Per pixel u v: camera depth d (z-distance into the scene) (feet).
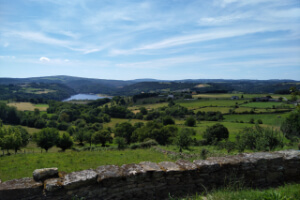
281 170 19.83
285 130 137.49
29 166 45.83
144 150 85.20
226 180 18.47
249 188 17.85
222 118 288.30
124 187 15.97
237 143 94.63
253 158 19.51
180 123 282.36
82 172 15.80
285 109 282.97
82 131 218.59
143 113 377.91
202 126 251.80
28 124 299.79
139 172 16.25
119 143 118.01
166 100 470.80
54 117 351.05
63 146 149.48
